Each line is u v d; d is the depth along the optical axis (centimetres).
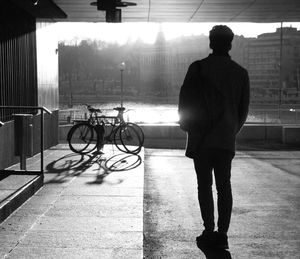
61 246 487
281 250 502
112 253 467
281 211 691
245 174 1080
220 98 466
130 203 681
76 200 698
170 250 499
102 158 1162
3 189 678
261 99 14350
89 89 15825
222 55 482
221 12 1528
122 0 1332
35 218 595
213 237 475
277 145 1878
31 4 1077
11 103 1060
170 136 2053
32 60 1236
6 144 980
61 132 2041
